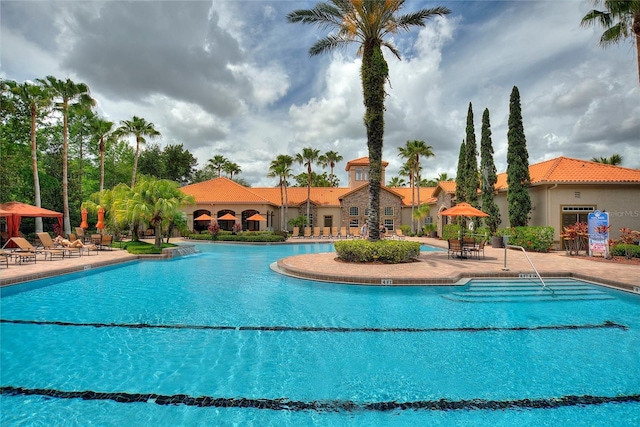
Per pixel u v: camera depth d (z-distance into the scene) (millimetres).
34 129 24625
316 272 11680
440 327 6863
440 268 12523
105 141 35281
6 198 26078
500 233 22281
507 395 4258
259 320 7266
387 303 8641
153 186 19172
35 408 3910
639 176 20641
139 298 9148
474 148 26906
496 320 7316
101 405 3984
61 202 31156
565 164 22500
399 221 39625
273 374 4816
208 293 9742
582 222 19531
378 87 14500
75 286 10797
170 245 21875
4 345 5852
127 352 5562
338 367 5051
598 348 5793
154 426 3566
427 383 4566
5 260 14930
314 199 43562
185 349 5711
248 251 22875
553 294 9539
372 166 14703
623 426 3633
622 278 10398
